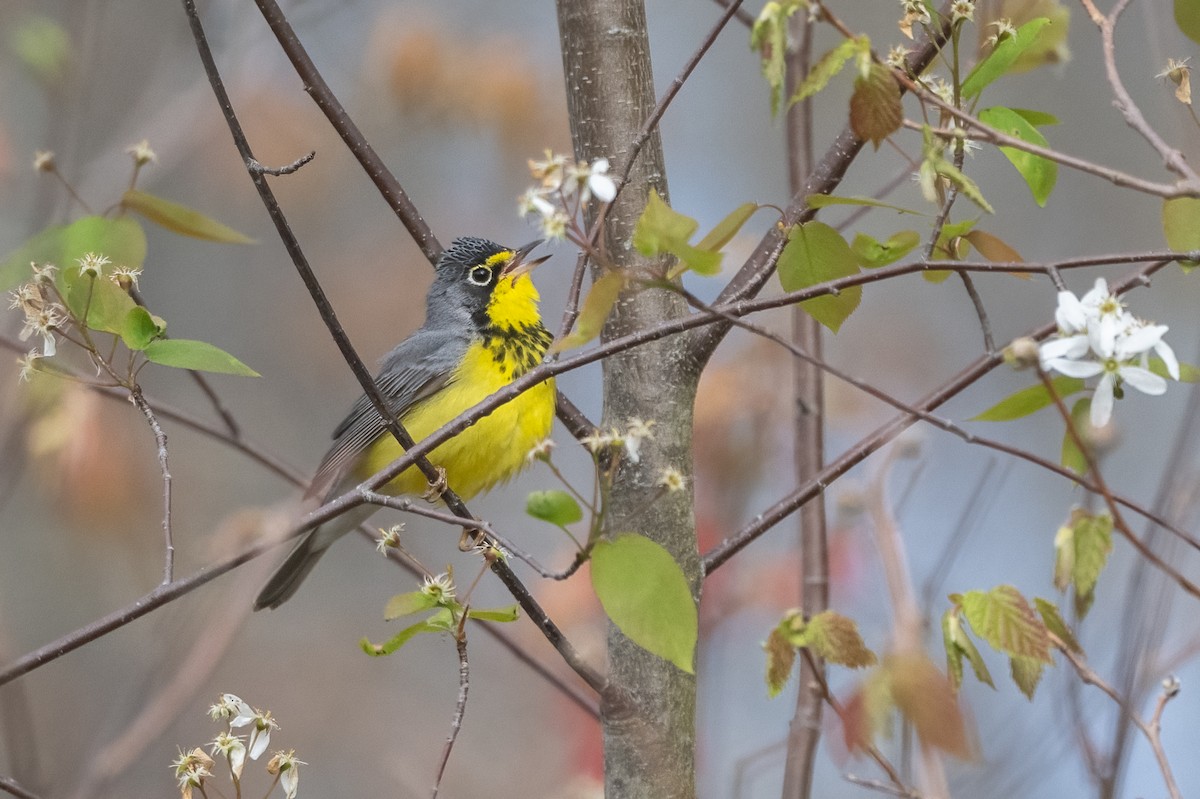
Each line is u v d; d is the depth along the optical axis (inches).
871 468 468.8
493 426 427.2
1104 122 770.2
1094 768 323.6
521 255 486.3
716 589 474.9
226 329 800.9
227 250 799.7
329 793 689.6
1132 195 767.7
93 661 664.4
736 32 858.8
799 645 276.8
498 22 784.9
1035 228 778.8
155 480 673.6
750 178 826.2
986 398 737.0
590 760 498.6
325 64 761.6
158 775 620.4
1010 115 278.8
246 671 715.4
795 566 477.4
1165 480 342.0
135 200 324.2
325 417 792.3
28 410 409.7
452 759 703.7
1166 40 402.3
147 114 603.2
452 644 745.6
